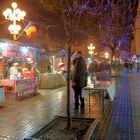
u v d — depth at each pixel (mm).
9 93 12133
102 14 21719
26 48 15031
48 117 8398
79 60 9477
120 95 14023
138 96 13555
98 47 35219
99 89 9164
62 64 20875
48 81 16984
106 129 6949
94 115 8664
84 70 9516
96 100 11820
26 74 14156
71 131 6332
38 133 6012
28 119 8133
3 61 13672
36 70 16547
